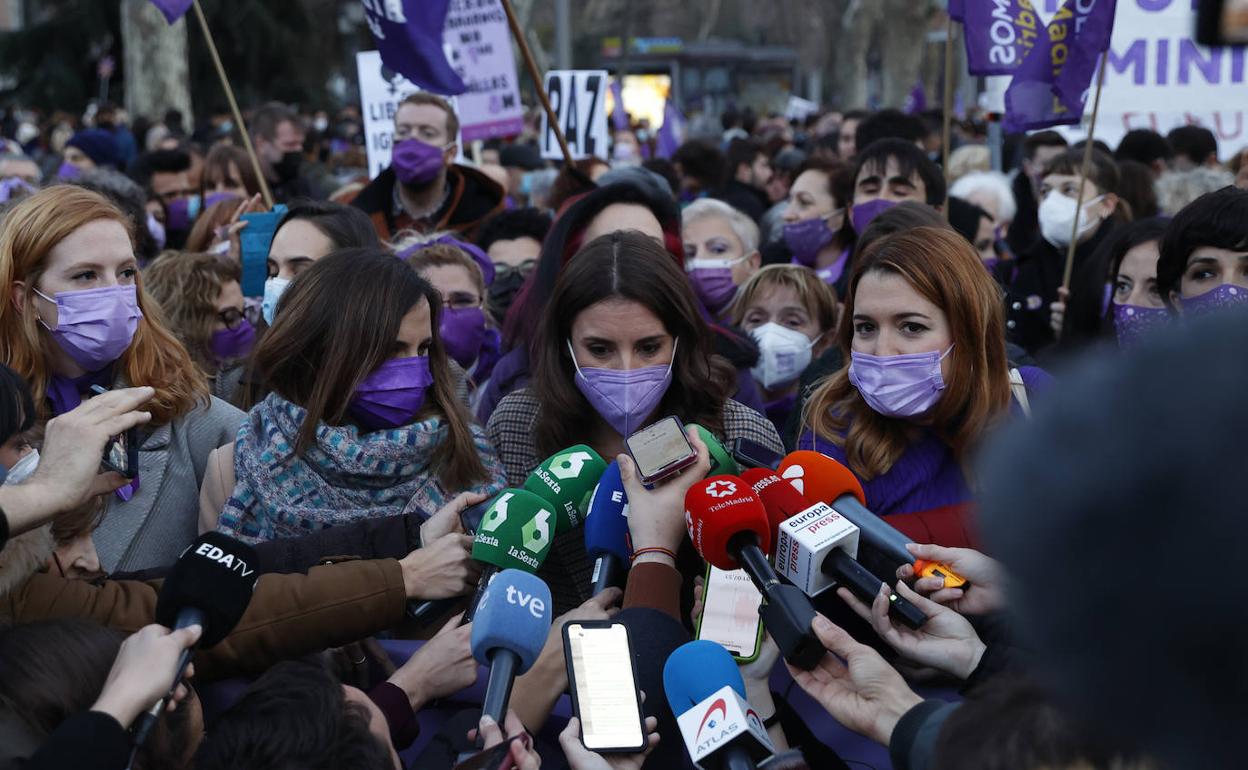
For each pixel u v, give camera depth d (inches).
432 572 93.5
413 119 237.6
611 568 95.3
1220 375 27.2
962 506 100.2
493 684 76.2
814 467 92.3
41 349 113.2
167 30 869.8
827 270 228.2
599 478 100.0
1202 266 123.5
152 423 118.0
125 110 902.4
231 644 88.0
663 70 1434.5
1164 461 27.3
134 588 89.6
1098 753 41.0
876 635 92.8
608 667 81.3
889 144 205.6
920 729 69.8
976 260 102.0
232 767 66.9
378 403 106.9
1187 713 28.9
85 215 112.6
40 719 68.0
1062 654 30.7
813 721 93.4
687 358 111.0
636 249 109.8
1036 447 30.0
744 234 207.6
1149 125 341.7
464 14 293.0
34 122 950.4
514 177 452.4
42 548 79.7
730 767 70.9
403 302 106.3
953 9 183.9
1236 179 271.9
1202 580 27.0
